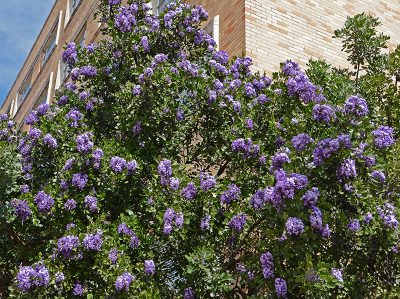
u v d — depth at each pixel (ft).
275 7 30.48
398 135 22.03
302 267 15.38
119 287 16.29
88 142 19.39
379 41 25.09
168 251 18.66
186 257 17.34
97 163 19.29
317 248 16.17
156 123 20.88
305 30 31.22
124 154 20.06
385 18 35.73
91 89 24.14
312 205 15.47
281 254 15.84
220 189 18.75
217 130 21.61
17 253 20.93
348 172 15.66
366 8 34.94
